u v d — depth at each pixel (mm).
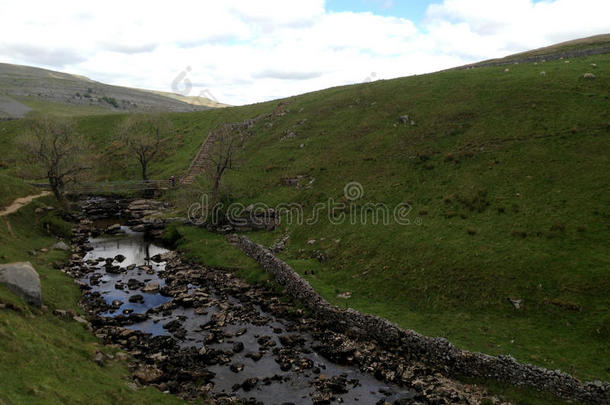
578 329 25078
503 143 47594
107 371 22438
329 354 27016
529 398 21406
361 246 39562
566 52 74562
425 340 25875
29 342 20391
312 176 57719
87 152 84312
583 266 29141
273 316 32812
